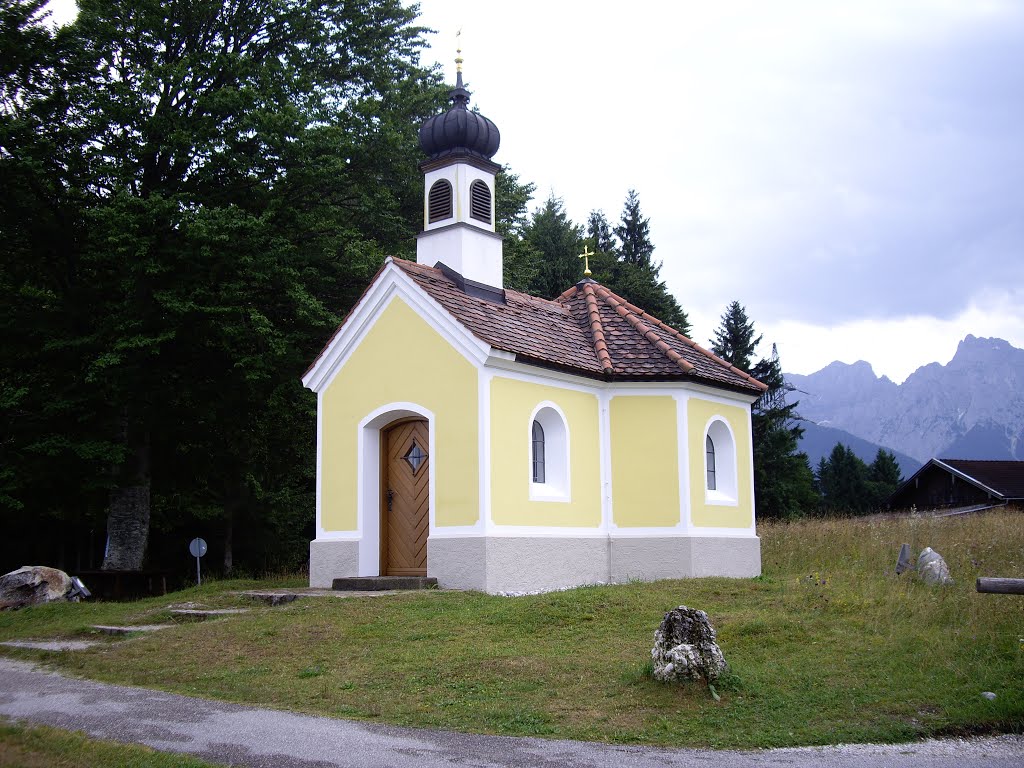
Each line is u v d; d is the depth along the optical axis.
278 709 10.11
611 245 63.72
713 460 20.95
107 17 26.12
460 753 8.42
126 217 22.62
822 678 10.64
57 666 12.84
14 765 7.43
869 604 13.51
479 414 16.83
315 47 28.73
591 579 18.62
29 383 25.09
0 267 25.39
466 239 19.80
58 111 24.98
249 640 13.20
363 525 18.33
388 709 9.99
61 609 17.88
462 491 16.88
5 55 24.14
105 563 26.34
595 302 22.22
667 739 8.97
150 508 29.03
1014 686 10.22
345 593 16.17
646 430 19.47
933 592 14.18
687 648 10.38
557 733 9.14
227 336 24.14
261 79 25.91
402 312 18.25
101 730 9.16
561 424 18.56
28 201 24.66
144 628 14.98
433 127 20.30
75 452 24.02
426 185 20.69
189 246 23.20
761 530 26.45
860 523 27.27
